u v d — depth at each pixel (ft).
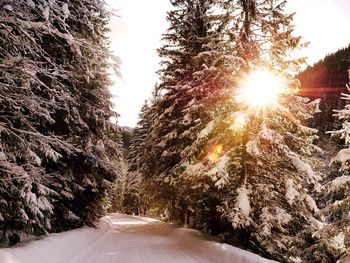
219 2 46.80
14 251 26.32
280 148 42.09
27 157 28.37
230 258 33.91
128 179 160.45
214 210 50.37
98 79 51.47
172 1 70.90
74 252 37.19
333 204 39.40
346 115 41.29
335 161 39.50
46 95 33.35
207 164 45.78
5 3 22.89
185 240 51.26
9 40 24.49
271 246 43.62
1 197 29.27
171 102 69.97
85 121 52.42
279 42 44.16
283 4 44.78
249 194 42.86
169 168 69.77
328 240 43.24
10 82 24.99
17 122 29.32
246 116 43.39
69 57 34.91
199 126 54.60
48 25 22.61
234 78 45.75
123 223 101.55
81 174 52.75
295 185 42.60
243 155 44.91
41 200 32.50
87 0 27.61
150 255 39.86
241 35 46.19
